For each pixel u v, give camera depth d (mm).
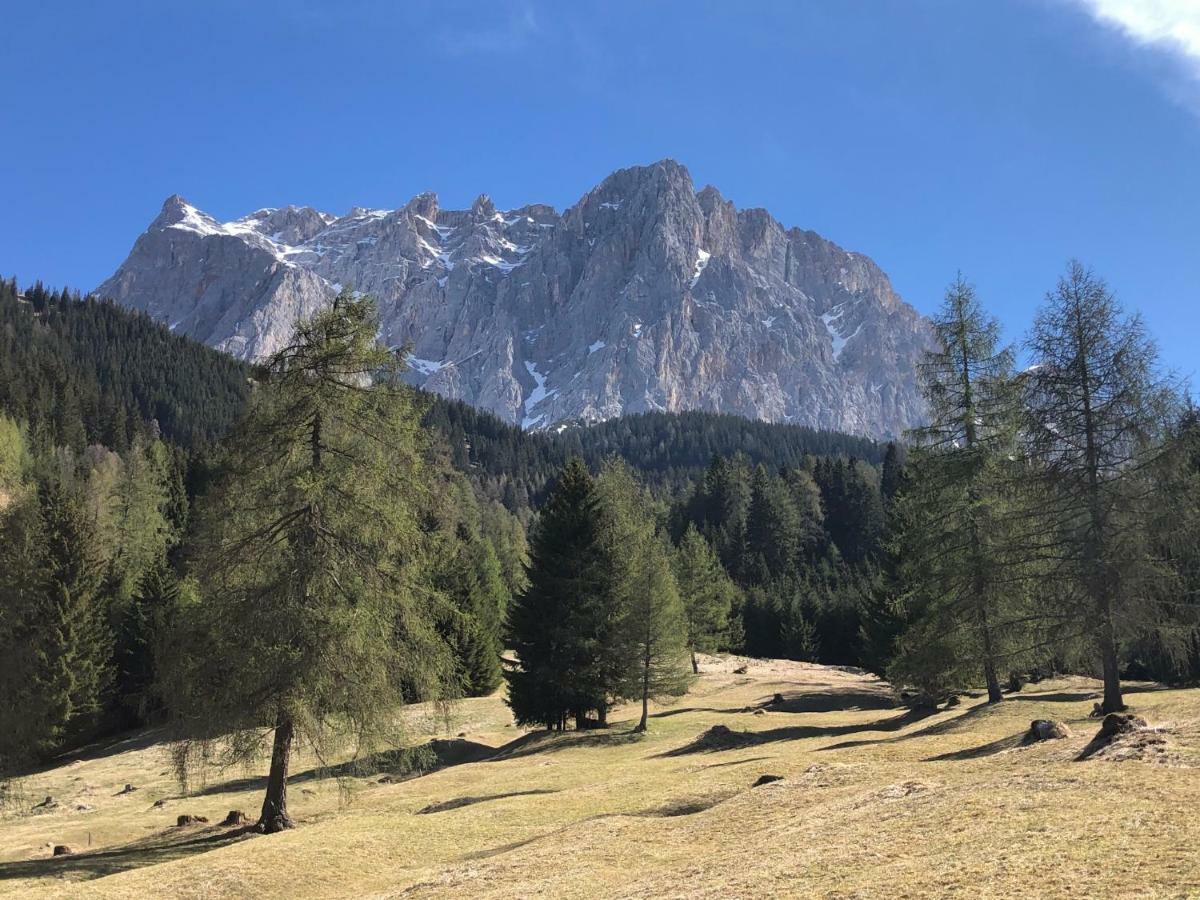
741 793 20812
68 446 113188
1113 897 8695
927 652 34375
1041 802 13102
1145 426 26047
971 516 33281
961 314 35406
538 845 18719
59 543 56906
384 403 25906
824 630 98000
